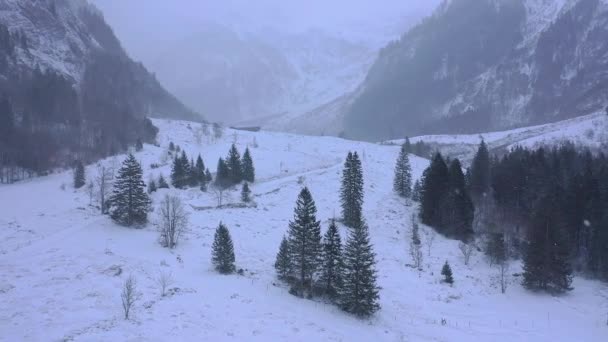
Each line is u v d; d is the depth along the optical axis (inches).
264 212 3289.9
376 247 2792.8
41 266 1820.9
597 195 2728.8
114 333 1262.3
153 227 2704.2
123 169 2672.2
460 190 3085.6
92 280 1694.1
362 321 1758.1
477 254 2726.4
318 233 2028.8
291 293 1926.7
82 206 3107.8
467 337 1720.0
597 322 1924.2
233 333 1362.0
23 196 3432.6
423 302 2078.0
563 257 2292.1
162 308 1489.9
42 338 1206.9
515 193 3356.3
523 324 1888.5
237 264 2210.9
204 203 3358.8
